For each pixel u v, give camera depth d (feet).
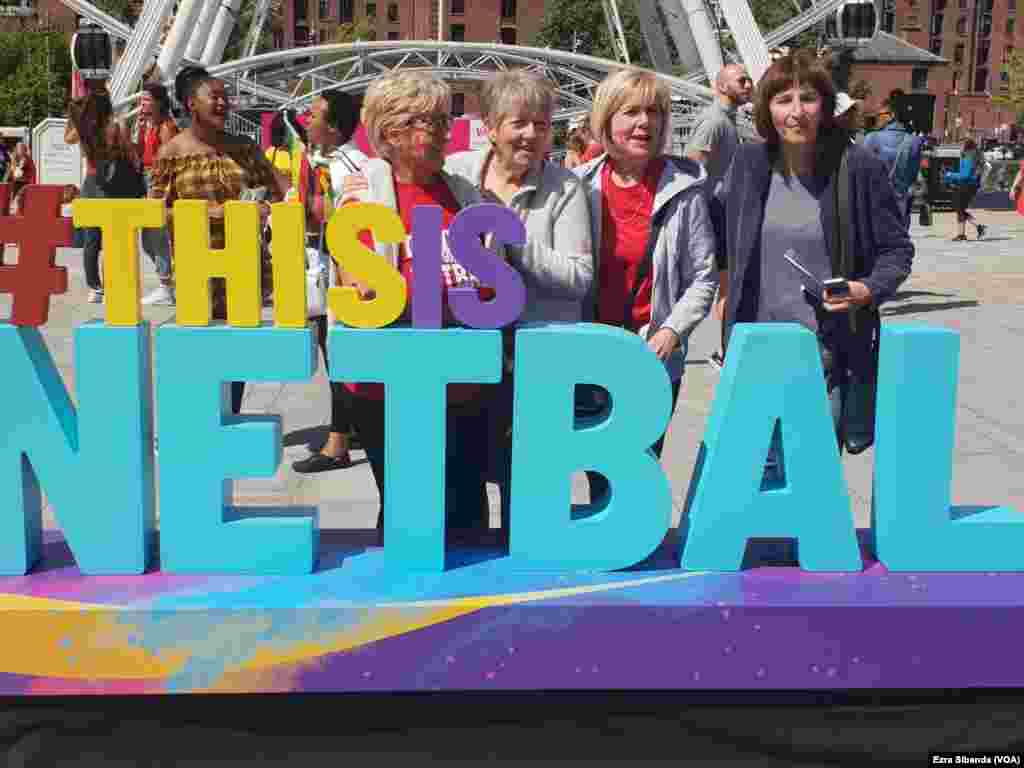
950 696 11.71
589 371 11.04
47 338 29.81
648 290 12.65
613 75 12.17
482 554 11.91
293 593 10.82
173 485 11.15
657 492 11.28
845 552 11.44
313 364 11.07
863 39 51.90
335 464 19.84
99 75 67.82
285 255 10.82
